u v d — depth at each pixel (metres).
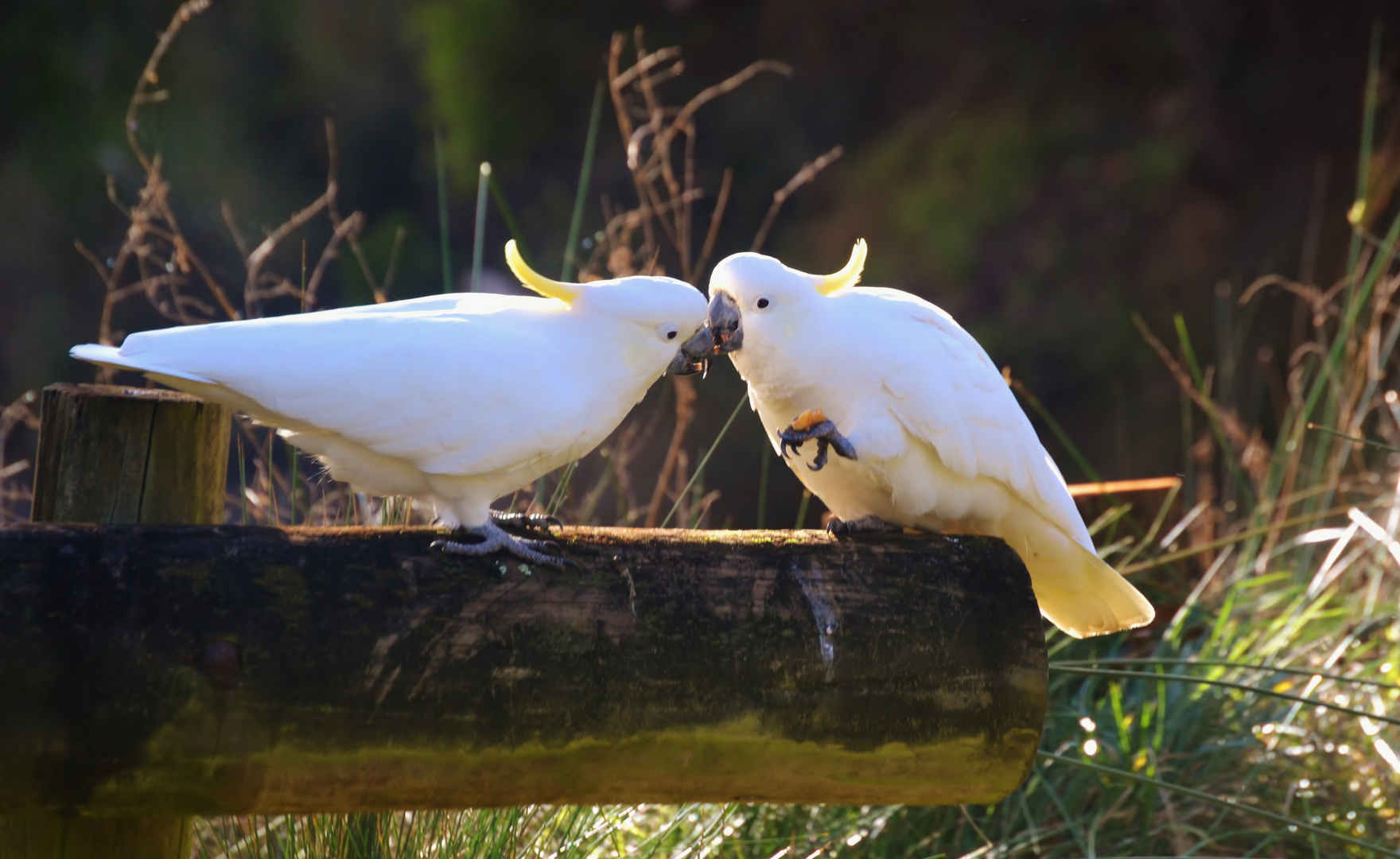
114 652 3.86
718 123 22.31
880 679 4.48
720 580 4.46
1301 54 18.22
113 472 4.55
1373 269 10.03
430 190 24.19
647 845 6.54
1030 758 4.66
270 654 3.98
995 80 20.59
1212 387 17.69
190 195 20.86
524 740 4.21
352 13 25.58
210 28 23.69
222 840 6.18
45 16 19.48
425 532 4.38
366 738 4.08
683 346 5.41
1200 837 7.25
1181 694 7.86
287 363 4.39
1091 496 10.83
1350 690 8.10
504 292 20.19
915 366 5.50
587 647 4.25
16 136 19.34
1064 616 6.38
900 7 21.58
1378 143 17.55
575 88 23.45
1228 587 9.21
